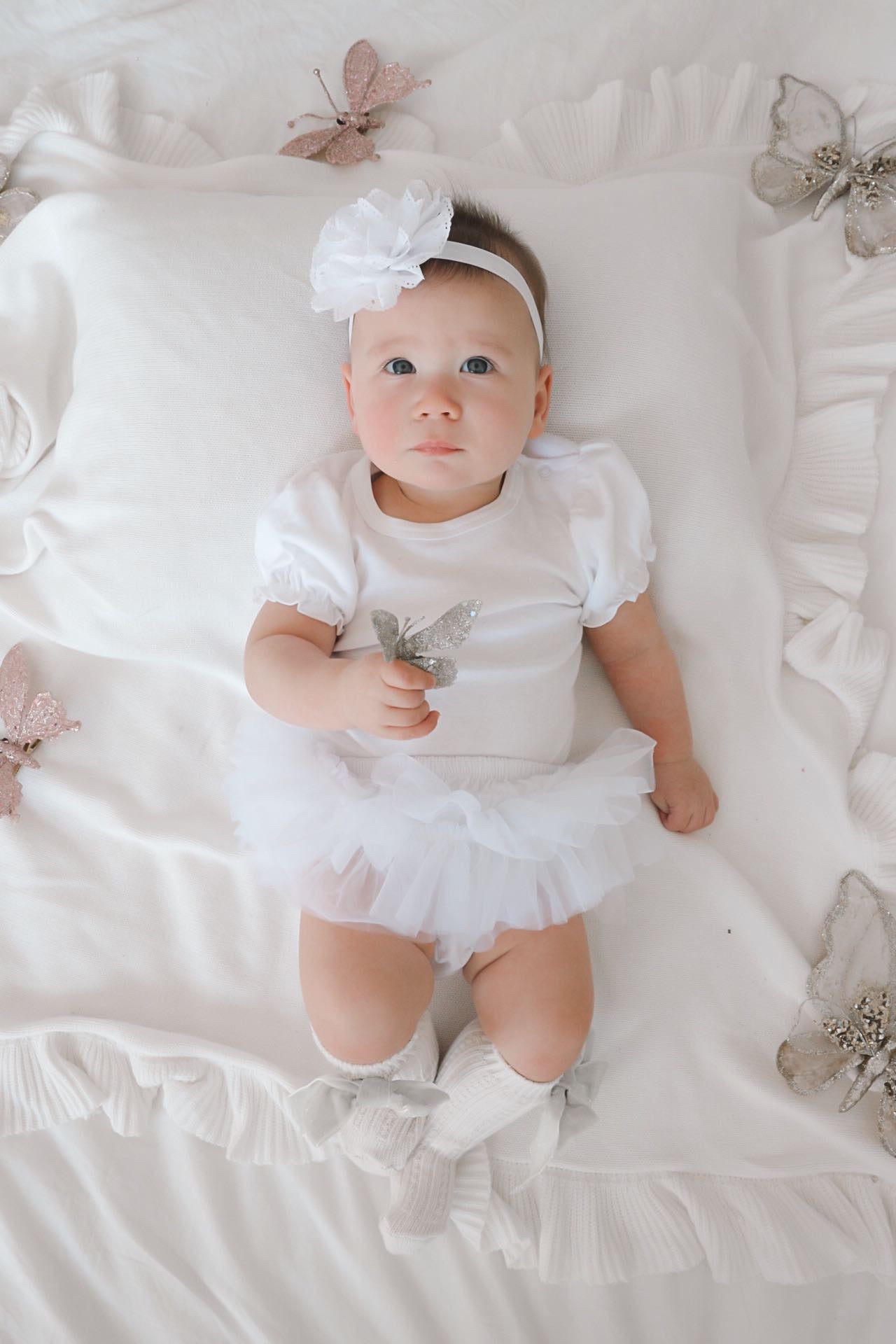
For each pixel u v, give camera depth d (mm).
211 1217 1376
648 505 1445
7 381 1604
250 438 1507
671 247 1552
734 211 1664
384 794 1266
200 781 1560
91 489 1534
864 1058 1400
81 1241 1367
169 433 1507
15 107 1842
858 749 1566
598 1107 1423
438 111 1836
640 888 1494
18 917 1499
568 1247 1370
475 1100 1310
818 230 1725
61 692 1591
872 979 1450
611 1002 1457
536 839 1270
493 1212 1375
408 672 1082
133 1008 1478
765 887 1519
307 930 1307
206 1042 1446
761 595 1545
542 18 1843
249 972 1490
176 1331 1326
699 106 1804
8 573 1617
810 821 1527
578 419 1524
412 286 1247
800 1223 1382
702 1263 1375
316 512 1375
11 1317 1323
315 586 1352
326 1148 1405
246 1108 1433
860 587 1569
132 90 1838
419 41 1845
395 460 1323
